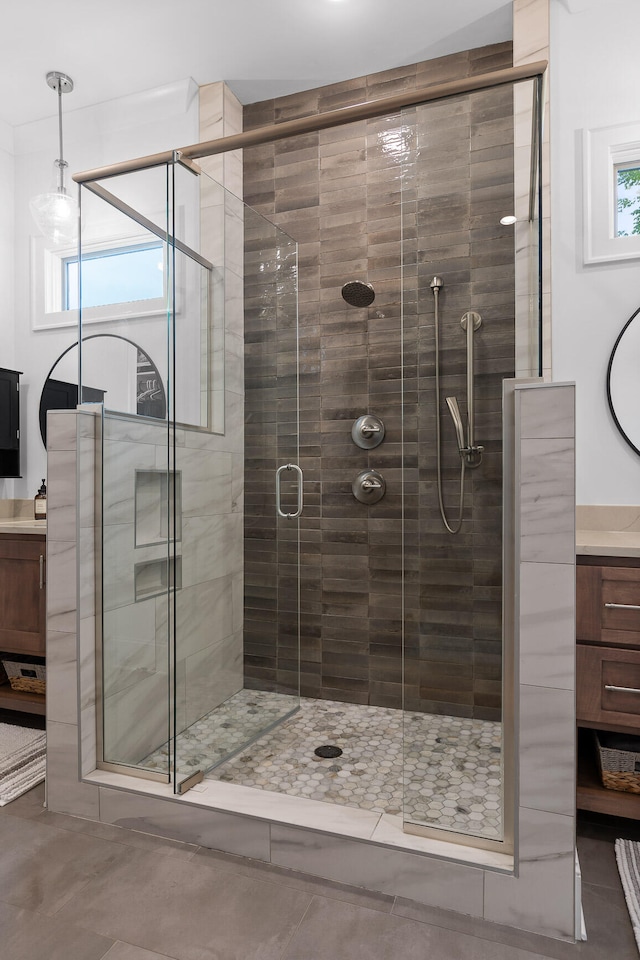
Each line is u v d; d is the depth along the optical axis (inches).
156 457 75.2
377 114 66.9
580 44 91.3
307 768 84.1
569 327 92.1
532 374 60.2
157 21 97.7
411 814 63.7
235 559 87.8
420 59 106.7
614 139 89.7
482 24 98.3
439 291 63.6
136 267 78.2
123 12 95.7
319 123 69.4
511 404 60.5
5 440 125.9
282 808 69.0
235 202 87.4
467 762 62.1
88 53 105.4
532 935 56.5
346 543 112.6
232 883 63.2
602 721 72.1
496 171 61.7
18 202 130.0
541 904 56.6
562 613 56.6
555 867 56.2
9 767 88.1
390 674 110.0
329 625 113.9
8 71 110.1
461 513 62.6
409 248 64.7
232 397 86.8
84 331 82.5
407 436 106.7
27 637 102.3
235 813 68.2
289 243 100.2
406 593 64.6
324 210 112.8
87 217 82.7
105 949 54.0
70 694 77.3
